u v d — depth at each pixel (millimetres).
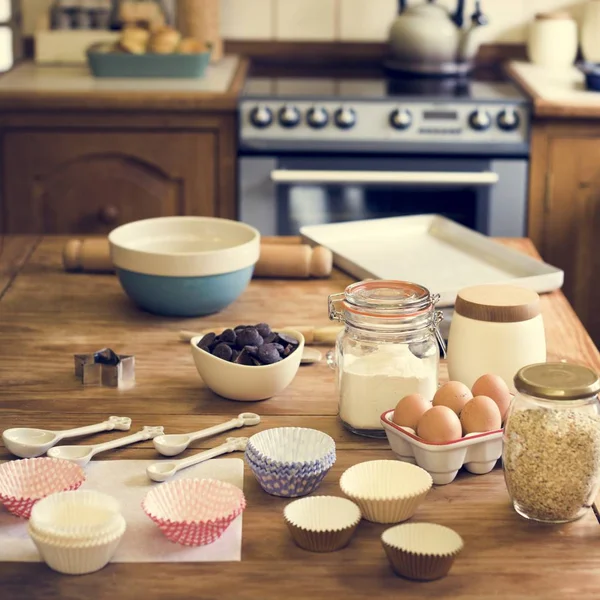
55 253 2074
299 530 1012
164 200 3223
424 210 3234
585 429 1062
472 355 1364
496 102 3115
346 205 3232
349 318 1286
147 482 1152
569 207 3199
